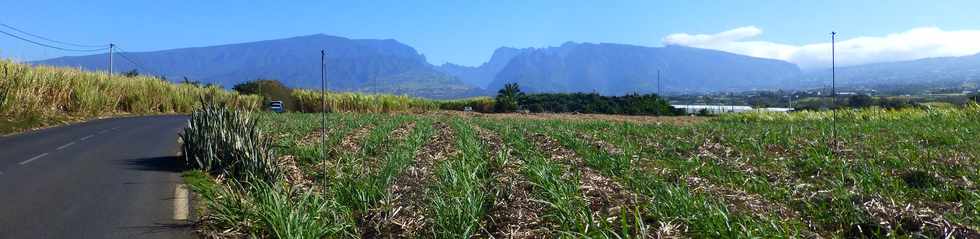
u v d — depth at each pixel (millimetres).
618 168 9719
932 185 8367
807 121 26422
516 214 6598
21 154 14281
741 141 14203
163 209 8047
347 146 13883
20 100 24703
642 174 8938
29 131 21500
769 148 13039
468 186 7422
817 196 7629
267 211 6770
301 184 9078
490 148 13422
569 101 65562
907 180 8875
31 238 6738
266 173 9398
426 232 6352
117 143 16938
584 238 5594
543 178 7633
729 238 5625
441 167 9336
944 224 6145
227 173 10242
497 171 9617
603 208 6789
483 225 6488
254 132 11664
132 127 23766
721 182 8875
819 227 6430
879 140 13961
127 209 8070
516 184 8055
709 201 6898
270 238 6543
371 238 6535
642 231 5727
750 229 5824
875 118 26719
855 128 18031
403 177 8867
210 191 8547
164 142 17219
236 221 7000
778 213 6887
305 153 12250
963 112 24750
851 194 7547
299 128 19219
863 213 6645
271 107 46281
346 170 10047
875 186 8234
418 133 16203
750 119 32156
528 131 18484
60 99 29281
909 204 6816
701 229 5926
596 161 10406
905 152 11391
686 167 9961
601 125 21062
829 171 9586
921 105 29531
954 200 7594
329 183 8977
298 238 5961
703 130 18000
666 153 12320
